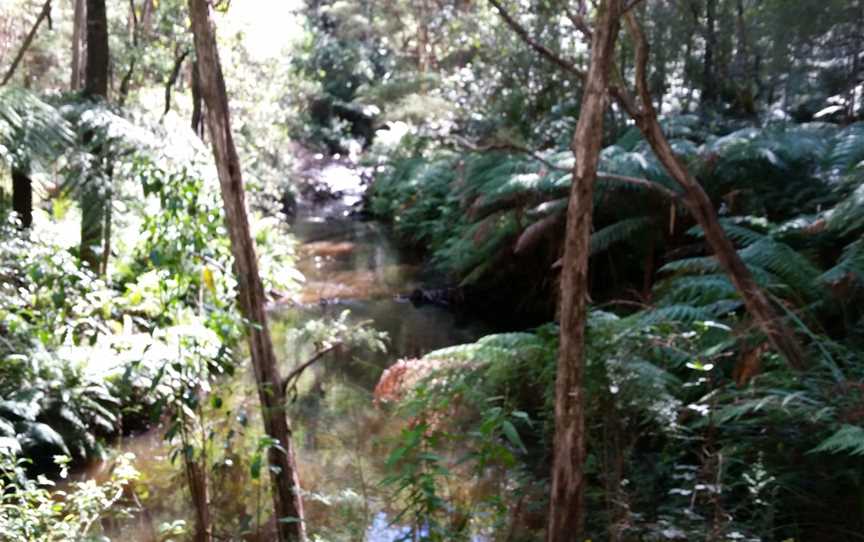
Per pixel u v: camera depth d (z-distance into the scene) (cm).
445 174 1148
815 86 762
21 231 463
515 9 816
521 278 829
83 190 498
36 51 1166
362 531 329
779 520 302
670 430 330
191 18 302
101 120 489
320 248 1198
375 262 1096
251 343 320
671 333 349
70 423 455
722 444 330
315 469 412
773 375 331
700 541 282
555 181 683
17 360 427
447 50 1352
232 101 1085
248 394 427
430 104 1325
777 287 418
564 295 257
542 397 406
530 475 367
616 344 338
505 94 998
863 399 289
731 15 798
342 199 1627
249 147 1088
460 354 453
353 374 613
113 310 439
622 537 296
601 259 743
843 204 411
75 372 450
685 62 829
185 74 1073
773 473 306
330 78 1984
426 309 860
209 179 404
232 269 369
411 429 309
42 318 396
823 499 306
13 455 346
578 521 261
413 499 289
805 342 383
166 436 326
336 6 1812
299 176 1636
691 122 713
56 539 317
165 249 337
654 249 681
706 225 341
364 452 432
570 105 902
